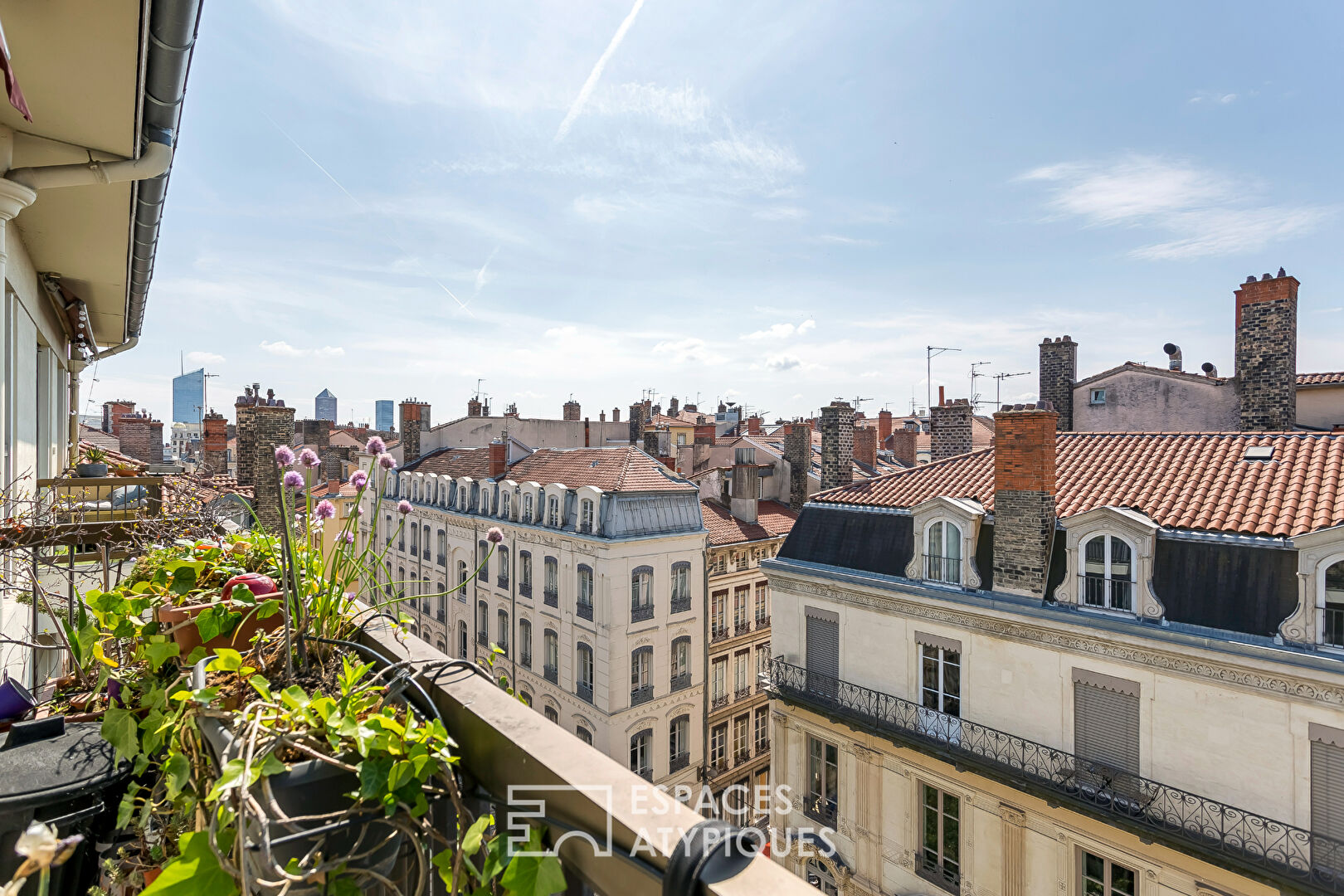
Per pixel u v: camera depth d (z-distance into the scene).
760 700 28.98
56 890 2.56
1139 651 11.57
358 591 3.13
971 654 13.92
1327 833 9.73
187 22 3.46
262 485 18.64
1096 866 12.27
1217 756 10.74
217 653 2.39
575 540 24.55
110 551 5.32
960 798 13.93
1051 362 27.66
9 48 3.47
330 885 1.73
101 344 13.09
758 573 29.16
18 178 4.33
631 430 48.47
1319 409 23.78
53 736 2.96
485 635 29.83
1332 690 9.69
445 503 33.34
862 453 33.50
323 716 1.91
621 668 23.44
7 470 6.15
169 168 4.73
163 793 2.78
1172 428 24.31
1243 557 10.76
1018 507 13.24
